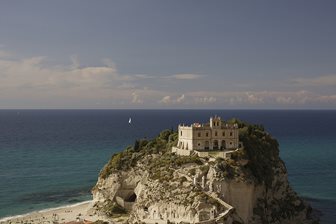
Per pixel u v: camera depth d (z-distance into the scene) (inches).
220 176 4813.0
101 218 5433.1
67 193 6860.2
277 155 5979.3
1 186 7224.4
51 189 7101.4
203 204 4608.8
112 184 5925.2
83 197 6633.9
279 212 5423.2
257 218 5007.4
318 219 5610.2
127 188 5920.3
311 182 7800.2
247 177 4963.1
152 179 5369.1
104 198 5900.6
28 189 7071.9
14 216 5585.6
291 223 5433.1
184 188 4886.8
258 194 5270.7
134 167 5979.3
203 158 5187.0
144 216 5078.7
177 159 5369.1
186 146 5659.5
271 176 5561.0
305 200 6437.0
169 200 4899.1
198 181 4923.7
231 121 6407.5
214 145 5590.6
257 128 6368.1
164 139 6466.5
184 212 4685.0
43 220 5378.9
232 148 5595.5
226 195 4790.8
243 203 4869.6
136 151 6318.9
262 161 5625.0
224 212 4589.1
